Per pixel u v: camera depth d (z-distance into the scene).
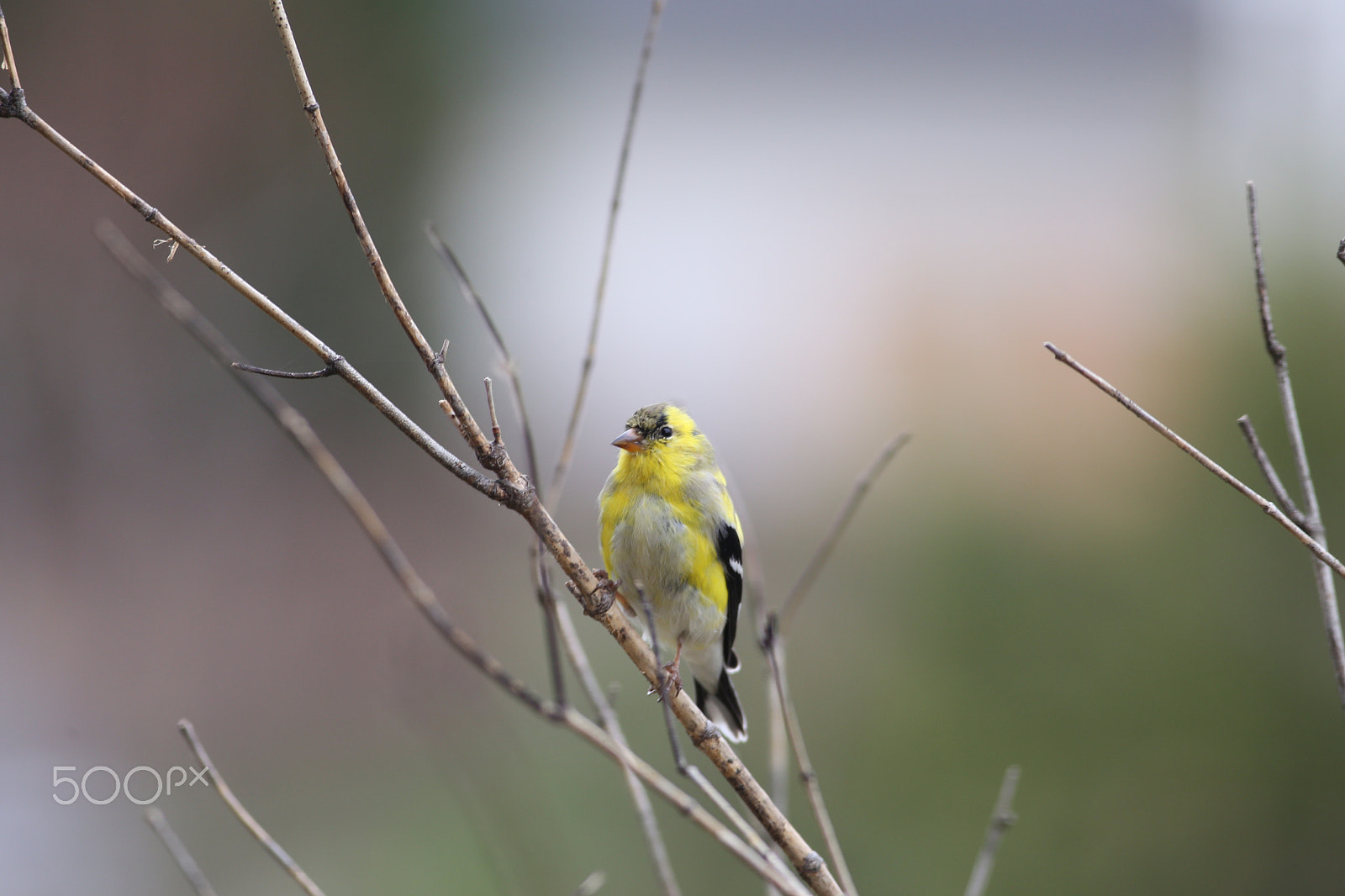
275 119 16.67
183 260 15.65
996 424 15.51
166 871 9.18
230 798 4.41
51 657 12.15
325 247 16.75
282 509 15.12
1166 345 14.31
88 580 13.55
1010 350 18.14
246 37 16.50
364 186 17.39
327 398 16.08
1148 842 9.30
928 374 18.38
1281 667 9.79
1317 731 9.44
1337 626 3.96
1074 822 9.46
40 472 14.30
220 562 14.05
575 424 4.93
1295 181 13.63
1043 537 11.58
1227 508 10.62
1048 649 10.57
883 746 10.08
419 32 18.11
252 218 16.42
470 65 18.81
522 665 11.38
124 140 15.76
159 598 13.45
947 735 10.08
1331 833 9.22
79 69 15.62
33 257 14.92
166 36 16.00
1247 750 9.55
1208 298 13.22
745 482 17.47
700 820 4.28
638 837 9.09
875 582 12.27
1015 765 9.83
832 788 9.72
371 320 16.77
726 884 8.80
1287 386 4.11
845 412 18.66
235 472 15.19
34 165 15.21
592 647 11.58
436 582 13.88
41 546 13.82
